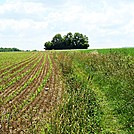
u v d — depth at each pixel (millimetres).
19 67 39938
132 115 13555
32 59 58188
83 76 25375
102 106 15648
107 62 24859
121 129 12438
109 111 14820
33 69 36688
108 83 20016
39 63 46719
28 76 29344
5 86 23250
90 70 27328
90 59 32031
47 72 32562
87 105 14531
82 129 10977
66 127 10273
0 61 52625
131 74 18203
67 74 26781
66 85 21531
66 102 14242
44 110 14883
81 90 18062
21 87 22422
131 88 16250
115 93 17344
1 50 165125
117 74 19859
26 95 19078
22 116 13906
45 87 22094
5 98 18281
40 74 30828
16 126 12367
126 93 16031
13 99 17938
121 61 23719
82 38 141000
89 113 13680
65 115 11695
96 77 23375
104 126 12727
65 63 32562
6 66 41969
